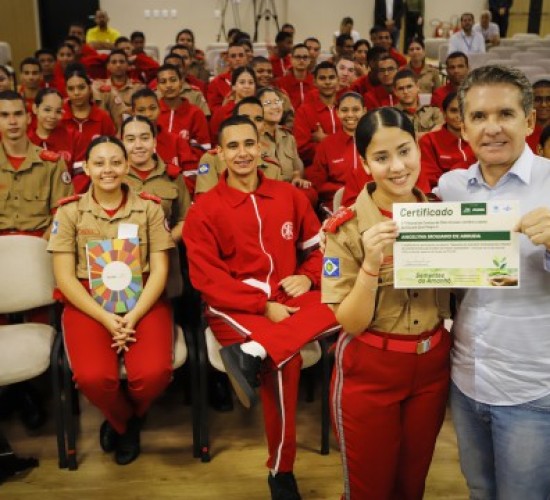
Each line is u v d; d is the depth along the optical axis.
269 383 2.10
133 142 2.90
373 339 1.50
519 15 12.02
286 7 11.21
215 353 2.30
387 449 1.58
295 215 2.49
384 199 1.44
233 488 2.24
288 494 2.14
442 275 1.34
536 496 1.39
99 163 2.26
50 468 2.33
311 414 2.71
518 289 1.33
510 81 1.27
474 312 1.40
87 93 4.27
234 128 2.33
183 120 4.57
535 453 1.36
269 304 2.28
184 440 2.52
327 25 11.36
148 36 11.05
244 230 2.36
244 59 6.28
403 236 1.33
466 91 1.31
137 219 2.36
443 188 1.48
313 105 4.66
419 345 1.49
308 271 2.44
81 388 2.15
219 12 11.01
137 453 2.40
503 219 1.29
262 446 2.49
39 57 6.97
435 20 11.66
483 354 1.39
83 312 2.29
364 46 7.71
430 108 4.74
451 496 2.19
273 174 3.31
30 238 2.50
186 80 6.49
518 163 1.33
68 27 10.95
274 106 3.72
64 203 2.34
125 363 2.23
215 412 2.72
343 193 3.05
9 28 10.61
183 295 2.77
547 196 1.32
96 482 2.26
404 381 1.52
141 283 2.36
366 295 1.39
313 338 2.11
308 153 4.63
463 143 3.63
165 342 2.29
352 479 1.63
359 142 1.39
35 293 2.45
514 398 1.36
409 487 1.70
